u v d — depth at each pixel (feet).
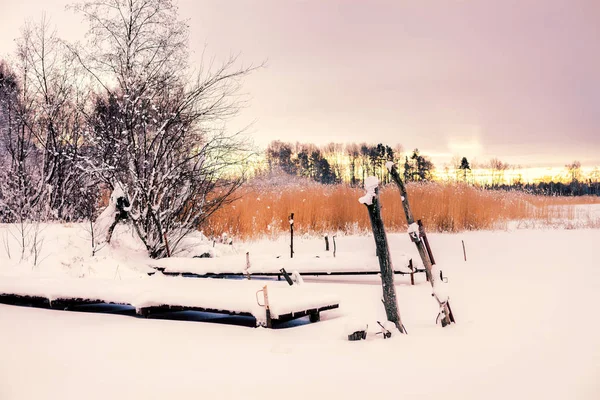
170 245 51.08
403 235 74.38
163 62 52.85
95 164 52.65
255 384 18.33
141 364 20.92
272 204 75.05
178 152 52.37
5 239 47.37
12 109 67.10
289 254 52.37
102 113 56.18
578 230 81.87
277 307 26.50
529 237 72.13
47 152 63.31
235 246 60.54
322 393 17.34
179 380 18.89
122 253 48.11
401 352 21.72
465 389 17.40
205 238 58.03
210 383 18.52
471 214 83.10
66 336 25.88
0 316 31.73
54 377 19.44
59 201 61.41
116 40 52.80
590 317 27.32
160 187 49.78
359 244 62.75
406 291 37.06
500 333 24.41
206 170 52.29
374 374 19.04
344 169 315.17
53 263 43.47
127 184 50.16
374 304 32.78
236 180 56.03
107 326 28.22
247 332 26.25
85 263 42.83
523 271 43.98
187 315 32.07
